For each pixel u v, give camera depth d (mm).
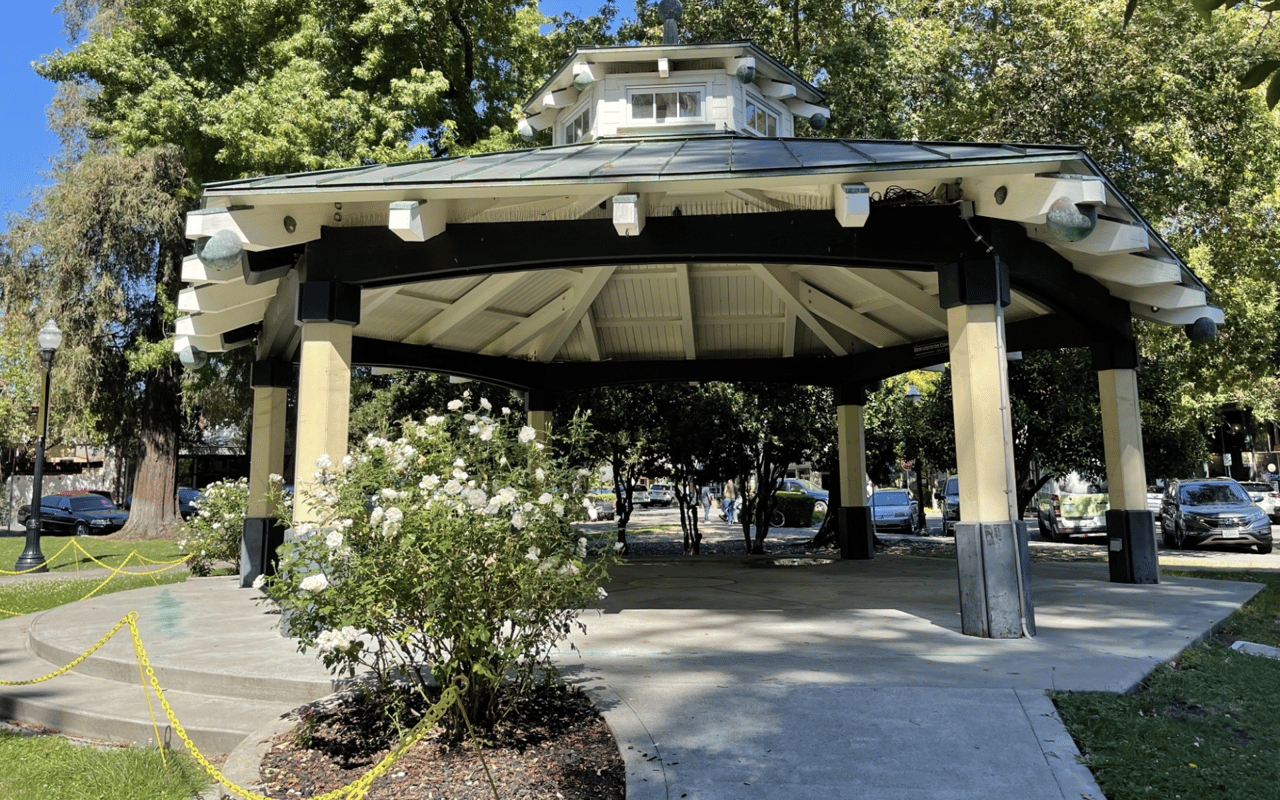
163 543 20906
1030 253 7301
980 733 4121
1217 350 19125
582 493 4777
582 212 7301
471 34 19141
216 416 25750
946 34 18516
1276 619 7781
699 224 6746
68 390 21094
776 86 10539
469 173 6430
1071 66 16125
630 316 12453
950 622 7191
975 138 17094
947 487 26656
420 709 4809
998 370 6586
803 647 6102
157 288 20656
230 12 16578
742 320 12414
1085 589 9422
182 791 4309
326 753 4434
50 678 5930
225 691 5648
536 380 14000
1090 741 4082
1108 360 10172
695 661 5645
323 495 4629
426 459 4684
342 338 7105
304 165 15227
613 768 4043
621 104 10023
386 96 16750
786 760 3867
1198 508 18438
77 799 4203
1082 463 17484
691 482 17812
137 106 16453
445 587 4223
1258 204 18312
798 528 28125
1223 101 15570
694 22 18844
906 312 11234
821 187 6637
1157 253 7898
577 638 6543
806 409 16812
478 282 10352
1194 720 4469
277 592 4383
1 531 30609
